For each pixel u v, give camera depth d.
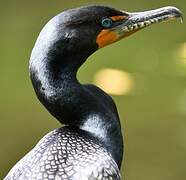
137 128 12.61
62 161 5.43
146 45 16.59
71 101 5.77
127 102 13.63
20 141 12.03
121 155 5.93
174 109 13.38
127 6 19.42
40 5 19.47
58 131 5.77
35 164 5.44
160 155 11.71
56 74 5.73
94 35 5.85
